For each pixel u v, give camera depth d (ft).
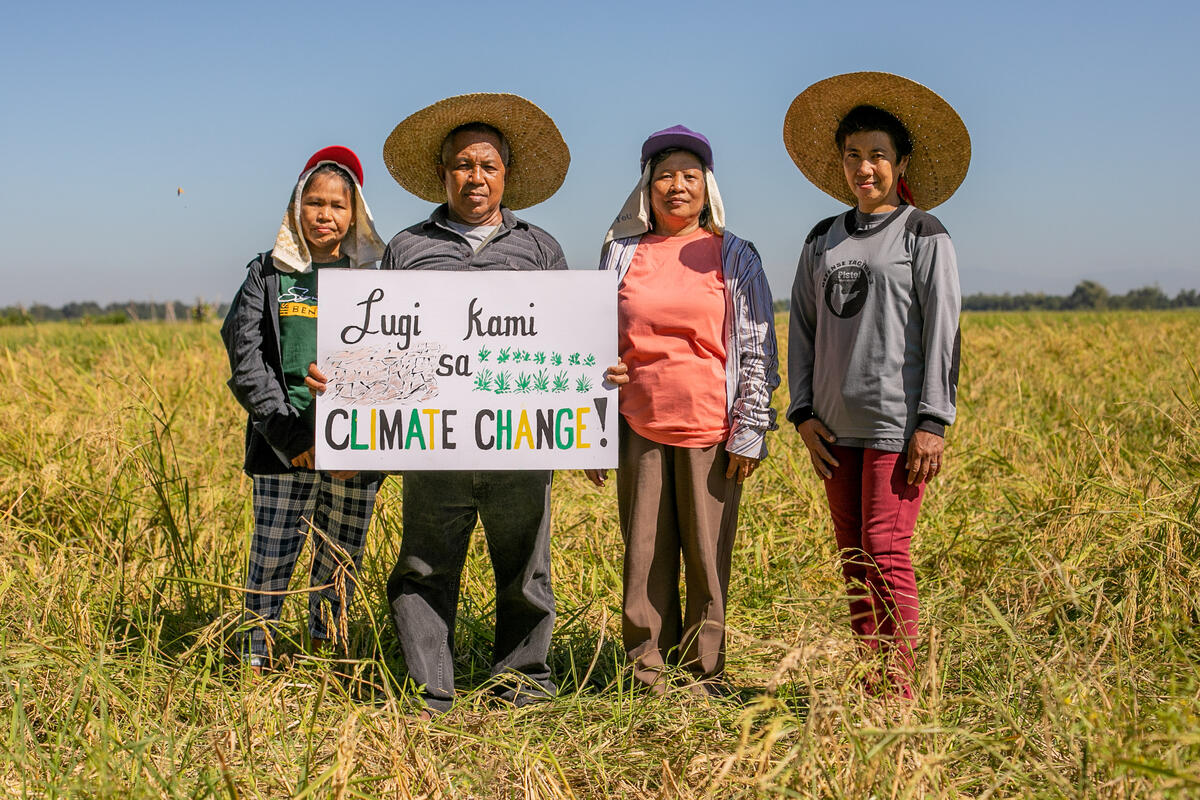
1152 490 17.62
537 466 11.92
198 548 16.10
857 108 12.28
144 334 46.96
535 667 12.51
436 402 11.89
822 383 12.45
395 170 13.42
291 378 12.91
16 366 29.91
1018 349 49.85
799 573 15.46
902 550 12.07
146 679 11.73
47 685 11.35
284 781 9.57
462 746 10.55
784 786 8.39
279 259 12.72
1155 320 86.94
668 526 12.84
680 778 9.36
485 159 12.19
